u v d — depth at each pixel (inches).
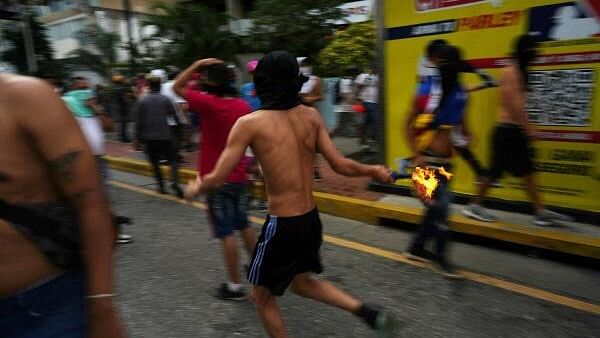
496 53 186.7
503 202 196.2
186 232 209.5
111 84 503.5
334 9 442.6
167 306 140.2
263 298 102.5
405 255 171.6
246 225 144.3
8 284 54.0
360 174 105.6
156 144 265.7
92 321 57.6
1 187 51.6
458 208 200.8
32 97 51.3
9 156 51.3
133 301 143.8
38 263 54.9
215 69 133.9
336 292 103.7
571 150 177.0
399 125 219.9
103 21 775.1
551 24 173.2
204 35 462.0
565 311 131.7
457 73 144.3
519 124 165.6
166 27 478.6
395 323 104.0
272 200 98.3
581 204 177.6
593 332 121.3
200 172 137.9
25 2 551.2
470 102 194.9
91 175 55.2
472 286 147.9
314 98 249.6
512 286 147.3
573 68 171.5
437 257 155.6
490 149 183.5
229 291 142.9
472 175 201.6
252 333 124.4
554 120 179.2
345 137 420.2
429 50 149.0
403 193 224.5
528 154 169.5
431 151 148.6
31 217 53.4
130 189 301.1
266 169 97.0
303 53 447.5
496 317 129.3
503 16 183.0
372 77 335.9
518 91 162.9
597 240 157.8
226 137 133.0
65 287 57.4
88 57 619.2
